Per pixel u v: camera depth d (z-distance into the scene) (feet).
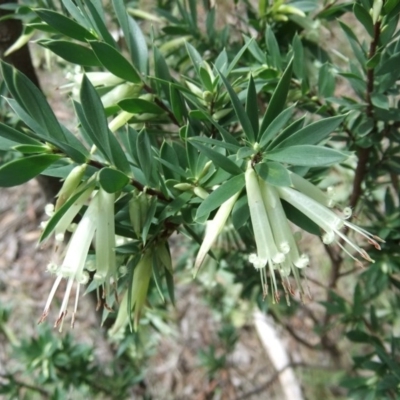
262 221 0.37
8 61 0.62
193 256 0.84
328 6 0.63
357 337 0.68
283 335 1.37
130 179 0.40
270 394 1.31
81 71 0.51
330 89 0.58
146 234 0.40
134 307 0.44
